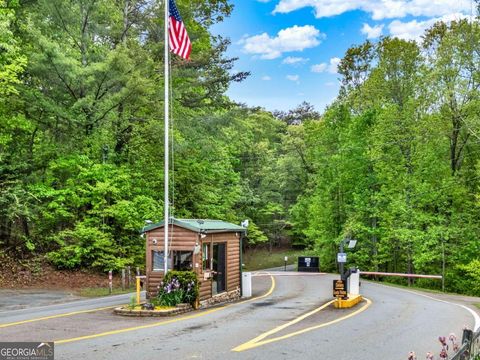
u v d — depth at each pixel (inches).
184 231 602.2
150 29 1074.7
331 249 1596.9
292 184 2113.7
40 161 933.2
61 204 919.0
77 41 979.9
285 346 346.3
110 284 804.0
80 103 868.6
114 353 315.0
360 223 1378.0
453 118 1184.8
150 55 1006.4
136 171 1045.8
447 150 1248.2
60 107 885.8
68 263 929.5
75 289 832.3
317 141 1674.5
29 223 990.4
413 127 1200.8
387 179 1307.8
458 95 1137.4
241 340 366.9
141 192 1027.3
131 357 303.3
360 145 1416.1
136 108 1008.9
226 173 1440.7
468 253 1128.2
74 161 909.8
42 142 947.3
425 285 1229.7
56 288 829.8
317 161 1633.9
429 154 1179.9
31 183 916.0
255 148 2132.1
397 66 1300.4
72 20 939.3
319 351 330.6
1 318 494.6
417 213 1179.9
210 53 1108.5
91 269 973.2
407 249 1254.9
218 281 690.2
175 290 556.4
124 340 363.3
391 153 1273.4
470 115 1127.6
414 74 1277.1
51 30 929.5
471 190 1220.5
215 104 1175.6
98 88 924.6
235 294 730.8
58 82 904.9
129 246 988.6
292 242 2340.1
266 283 1058.7
